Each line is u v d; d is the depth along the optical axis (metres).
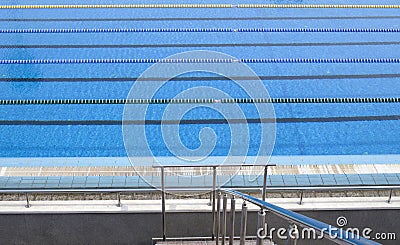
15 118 6.10
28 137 5.79
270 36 7.85
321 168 5.00
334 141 5.80
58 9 8.53
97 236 3.94
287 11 8.57
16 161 5.30
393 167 5.05
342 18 8.38
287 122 6.11
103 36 7.79
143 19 8.27
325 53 7.43
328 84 6.79
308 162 5.31
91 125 6.01
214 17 8.36
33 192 3.84
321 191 4.26
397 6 8.74
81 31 7.90
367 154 5.54
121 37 7.77
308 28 8.07
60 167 4.98
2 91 6.54
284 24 8.19
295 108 6.36
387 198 4.00
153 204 3.92
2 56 7.25
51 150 5.58
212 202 3.71
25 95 6.48
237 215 3.85
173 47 7.54
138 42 7.64
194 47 7.55
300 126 6.04
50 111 6.23
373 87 6.74
